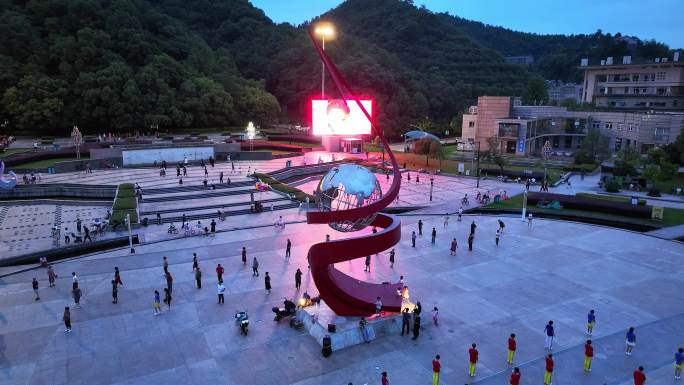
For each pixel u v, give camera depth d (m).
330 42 150.12
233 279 32.75
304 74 140.50
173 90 106.75
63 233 43.47
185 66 118.75
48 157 75.00
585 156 85.94
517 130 100.19
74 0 108.50
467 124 116.06
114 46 107.75
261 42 159.25
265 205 54.09
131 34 110.50
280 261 36.44
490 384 21.08
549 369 20.88
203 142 87.75
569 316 27.83
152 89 102.75
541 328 26.34
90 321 26.75
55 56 97.88
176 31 130.12
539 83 139.75
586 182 72.31
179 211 50.75
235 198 56.75
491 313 28.06
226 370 22.12
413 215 51.44
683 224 47.75
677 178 71.88
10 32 95.81
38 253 38.22
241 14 172.38
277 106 125.88
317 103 92.25
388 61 150.12
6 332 25.53
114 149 73.38
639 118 93.56
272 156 86.00
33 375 21.72
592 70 131.25
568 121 106.69
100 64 101.81
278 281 32.50
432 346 24.30
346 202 25.75
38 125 91.25
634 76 123.12
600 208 52.66
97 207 52.88
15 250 39.00
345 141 97.94
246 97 121.44
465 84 169.38
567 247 40.50
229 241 41.34
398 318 25.91
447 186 68.62
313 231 44.62
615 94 125.38
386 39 198.88
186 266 35.19
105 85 95.31
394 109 129.88
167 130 110.12
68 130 98.06
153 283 32.03
